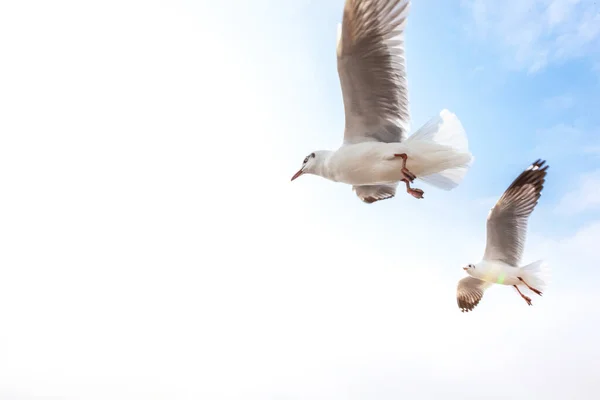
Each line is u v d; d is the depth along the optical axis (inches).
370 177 38.3
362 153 37.4
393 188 49.6
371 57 36.0
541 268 66.1
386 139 39.1
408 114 37.4
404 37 35.6
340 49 35.6
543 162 65.4
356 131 39.5
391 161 36.8
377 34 35.3
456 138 36.3
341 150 38.6
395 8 34.9
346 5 34.1
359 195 50.9
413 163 36.5
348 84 37.4
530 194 66.1
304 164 41.8
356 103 38.3
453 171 38.3
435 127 36.7
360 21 34.7
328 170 39.9
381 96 37.6
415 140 36.6
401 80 36.5
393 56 36.0
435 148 36.0
